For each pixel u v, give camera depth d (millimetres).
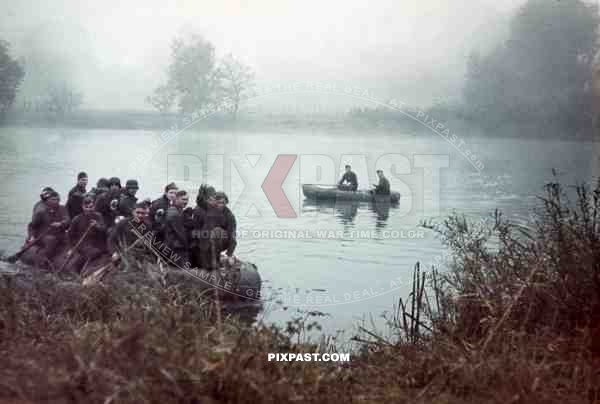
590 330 5660
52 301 6727
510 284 6176
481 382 5148
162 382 4184
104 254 9406
